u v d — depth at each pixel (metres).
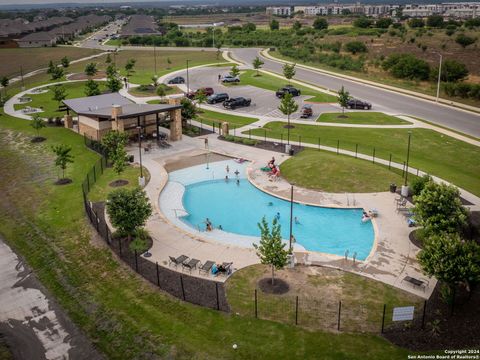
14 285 29.72
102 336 24.88
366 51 145.88
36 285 29.72
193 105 66.81
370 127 65.75
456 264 25.12
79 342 24.47
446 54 136.38
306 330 24.80
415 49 146.00
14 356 23.48
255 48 169.38
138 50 168.25
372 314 26.09
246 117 72.56
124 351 23.73
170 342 24.11
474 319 25.48
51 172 49.47
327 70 120.19
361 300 27.39
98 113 56.03
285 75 100.19
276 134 62.78
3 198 43.50
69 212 39.72
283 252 27.70
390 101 83.25
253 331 24.80
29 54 162.38
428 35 170.00
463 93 85.44
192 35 197.50
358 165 48.44
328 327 25.05
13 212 40.44
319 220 39.19
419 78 105.06
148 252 32.94
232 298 27.64
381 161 51.62
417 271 30.47
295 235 36.81
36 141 60.56
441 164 51.28
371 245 35.06
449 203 32.22
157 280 29.52
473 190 43.53
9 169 51.06
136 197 33.72
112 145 50.31
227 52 157.75
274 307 26.77
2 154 56.12
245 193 45.00
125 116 53.47
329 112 74.94
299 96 87.38
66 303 27.77
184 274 30.22
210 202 43.06
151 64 131.88
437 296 27.66
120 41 193.62
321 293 28.11
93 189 44.25
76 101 65.56
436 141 59.16
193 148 57.28
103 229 36.25
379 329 24.86
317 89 94.31
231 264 30.81
